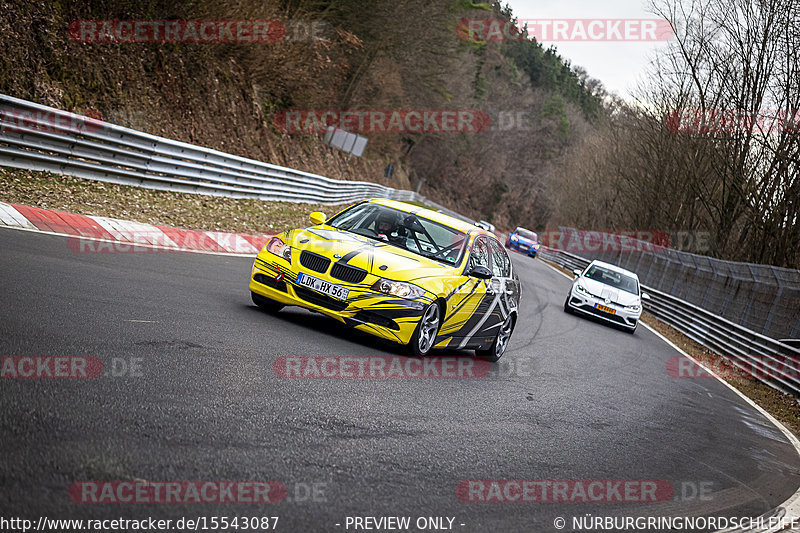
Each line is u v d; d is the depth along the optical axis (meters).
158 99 29.95
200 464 5.15
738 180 39.00
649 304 38.09
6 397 5.41
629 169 60.25
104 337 7.69
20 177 17.20
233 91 37.56
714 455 10.22
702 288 34.81
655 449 9.53
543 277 42.84
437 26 64.62
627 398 12.84
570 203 94.50
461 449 7.23
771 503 8.41
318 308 10.73
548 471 7.30
